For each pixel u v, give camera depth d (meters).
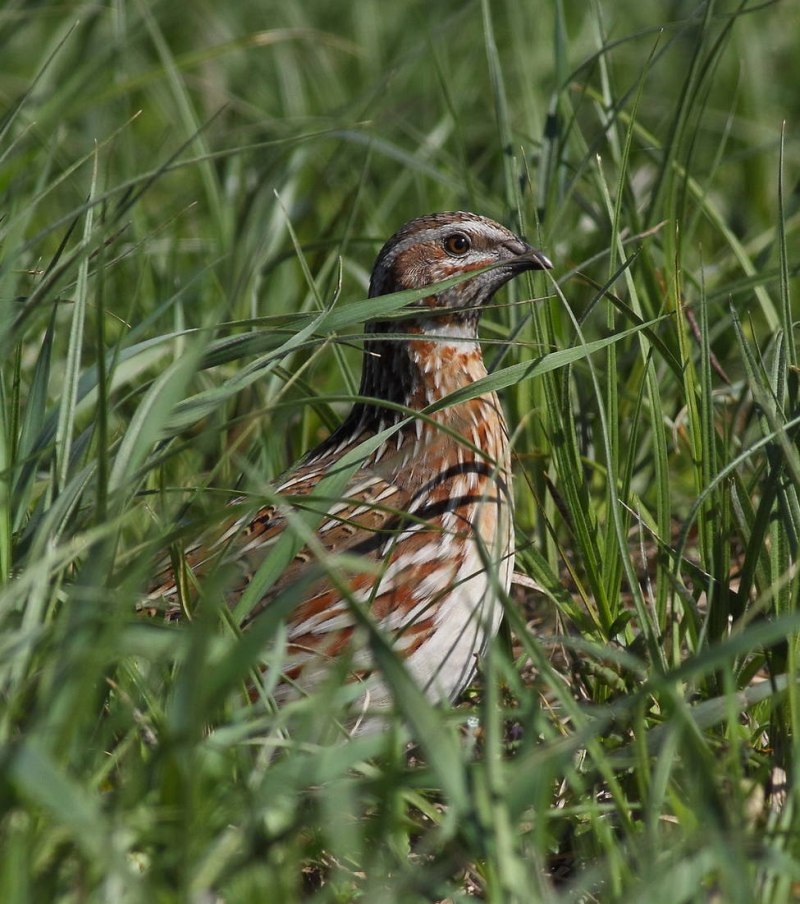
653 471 10.62
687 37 19.05
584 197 13.10
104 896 5.62
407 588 8.56
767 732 7.82
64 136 13.31
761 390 7.81
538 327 9.44
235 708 7.04
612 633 8.63
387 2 20.66
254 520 8.99
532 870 5.99
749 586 8.00
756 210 15.35
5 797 5.53
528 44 17.86
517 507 10.62
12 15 12.98
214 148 14.73
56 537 7.03
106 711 7.39
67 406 7.52
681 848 5.97
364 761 7.46
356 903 6.65
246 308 12.05
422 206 13.62
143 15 14.12
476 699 9.18
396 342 9.38
